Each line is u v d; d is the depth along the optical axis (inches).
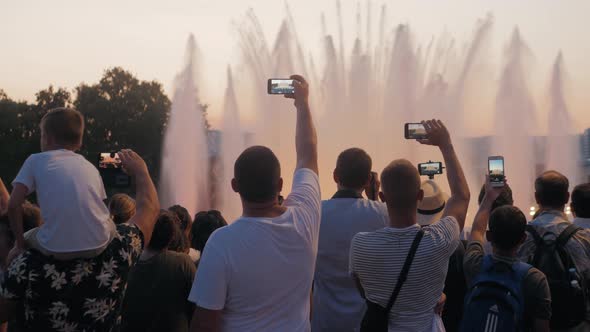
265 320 110.7
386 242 129.6
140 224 137.5
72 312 121.6
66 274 120.7
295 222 115.3
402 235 129.8
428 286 128.6
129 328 170.6
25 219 177.3
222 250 109.0
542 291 148.5
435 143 148.2
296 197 122.1
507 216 151.6
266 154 114.8
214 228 224.2
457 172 144.9
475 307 149.1
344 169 164.2
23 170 121.5
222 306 109.0
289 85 143.5
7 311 123.2
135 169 146.3
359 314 155.9
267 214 115.3
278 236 112.3
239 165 114.3
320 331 159.3
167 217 176.1
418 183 131.3
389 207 132.2
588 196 193.0
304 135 137.0
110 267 126.0
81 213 119.7
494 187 172.1
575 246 169.6
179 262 174.6
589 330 169.9
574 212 197.8
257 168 113.1
